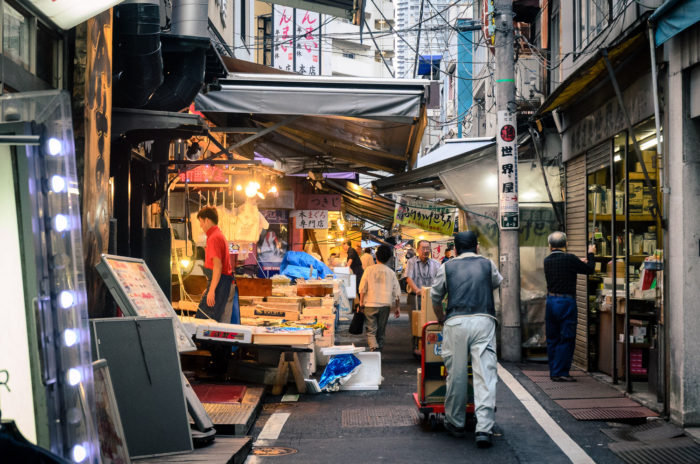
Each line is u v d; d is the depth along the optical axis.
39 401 3.15
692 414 7.02
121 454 4.56
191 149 10.48
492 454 6.22
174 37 7.59
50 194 3.24
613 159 9.65
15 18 5.23
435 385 7.20
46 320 3.19
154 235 9.45
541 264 12.53
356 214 30.86
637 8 8.60
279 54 29.80
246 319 11.23
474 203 13.10
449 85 38.44
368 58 60.88
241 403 7.63
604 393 8.88
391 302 12.59
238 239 12.89
